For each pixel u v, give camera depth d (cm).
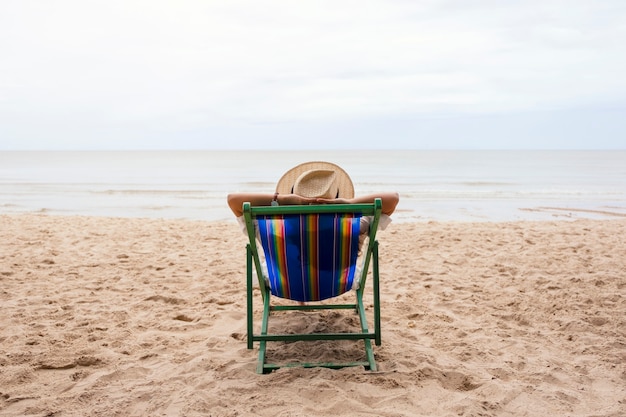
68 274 571
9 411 262
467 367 318
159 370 318
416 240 782
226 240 812
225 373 308
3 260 633
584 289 491
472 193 2109
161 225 986
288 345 358
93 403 271
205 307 459
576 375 306
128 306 458
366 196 320
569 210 1524
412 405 266
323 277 324
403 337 378
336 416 254
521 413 259
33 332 383
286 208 291
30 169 4903
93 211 1505
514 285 519
